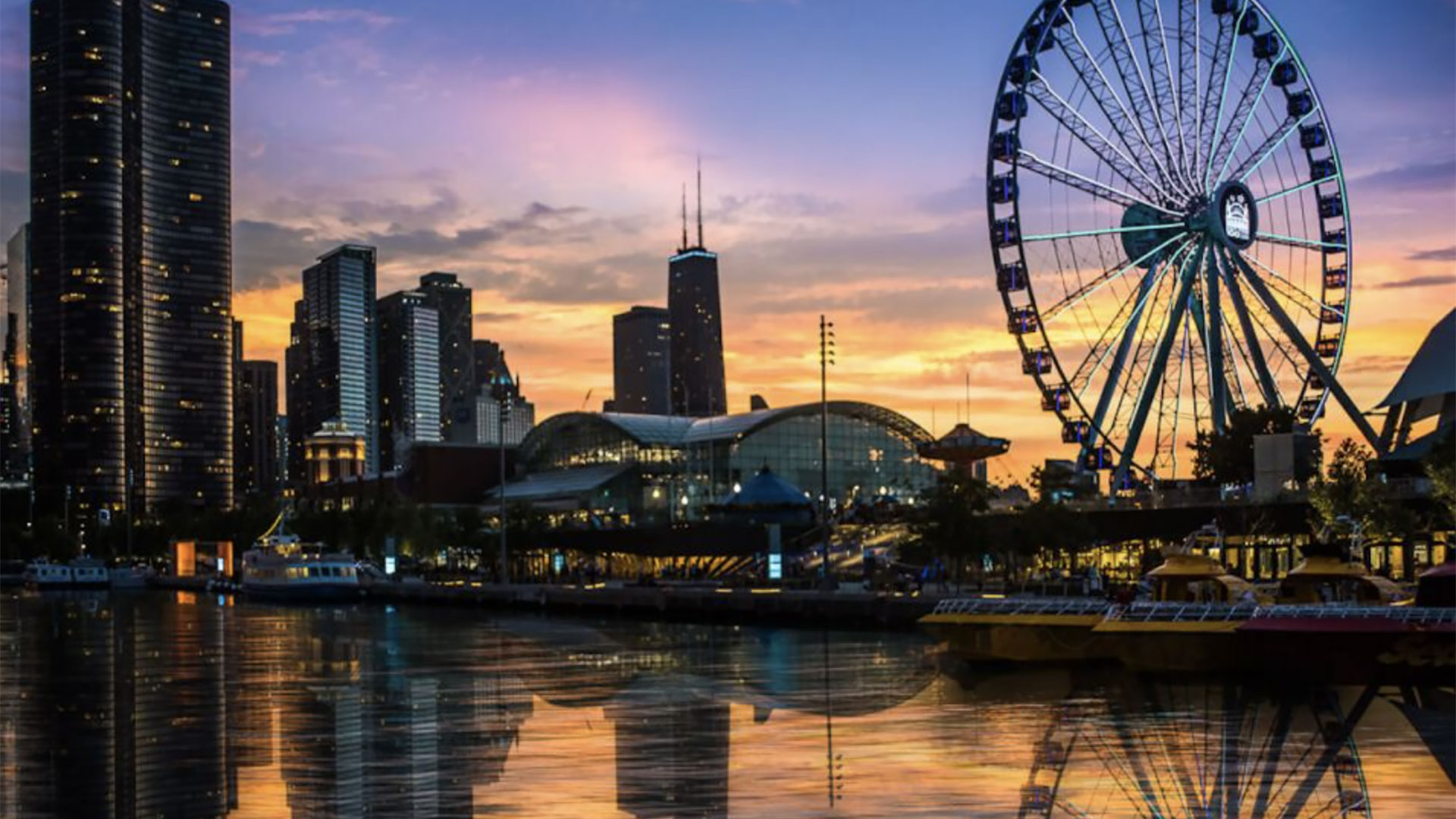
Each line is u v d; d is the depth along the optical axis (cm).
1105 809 3478
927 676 6688
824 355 11712
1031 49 13088
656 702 5784
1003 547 11906
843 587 12262
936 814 3406
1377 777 3891
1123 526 13112
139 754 4519
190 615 13838
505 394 16088
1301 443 13188
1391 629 6100
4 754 4531
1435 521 10931
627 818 3381
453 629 10931
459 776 4019
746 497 16138
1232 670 6462
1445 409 13862
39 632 11031
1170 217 13388
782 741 4612
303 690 6450
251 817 3506
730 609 11662
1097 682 6362
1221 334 13538
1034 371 12925
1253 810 3491
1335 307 14738
